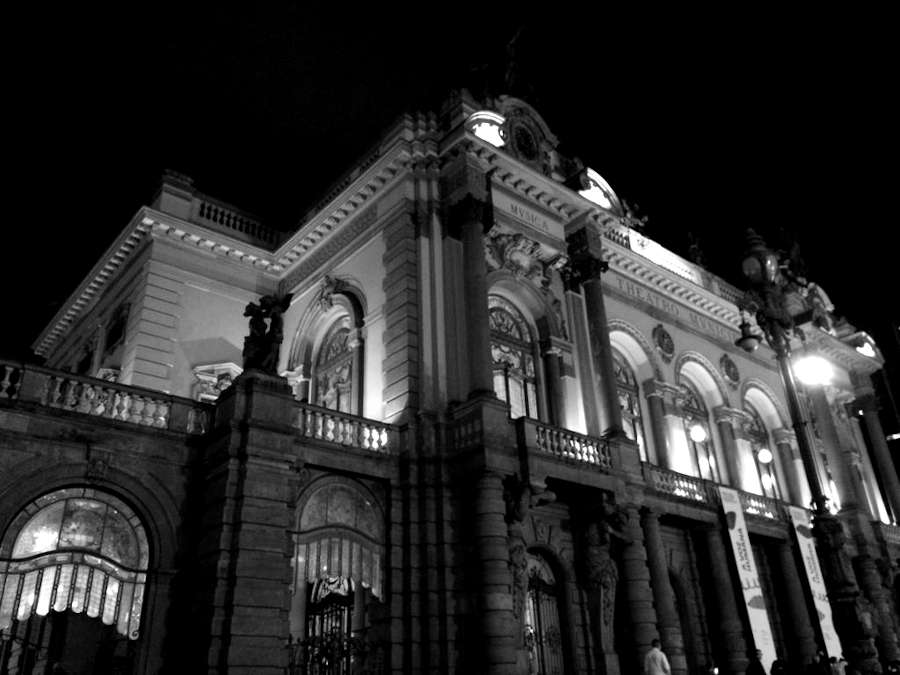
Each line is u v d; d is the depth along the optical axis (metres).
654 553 22.59
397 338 21.02
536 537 20.52
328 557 17.69
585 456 21.05
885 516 38.16
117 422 16.30
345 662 18.59
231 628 14.93
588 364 24.22
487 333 20.56
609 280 28.56
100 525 15.90
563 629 20.42
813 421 35.44
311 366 26.00
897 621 32.00
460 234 22.27
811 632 27.23
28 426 15.17
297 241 26.97
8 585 14.56
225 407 17.31
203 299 26.33
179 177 27.56
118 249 27.22
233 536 15.91
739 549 25.30
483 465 18.39
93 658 20.58
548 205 25.81
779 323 15.94
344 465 18.36
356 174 26.34
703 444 30.41
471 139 22.44
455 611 17.88
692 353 31.02
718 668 24.14
